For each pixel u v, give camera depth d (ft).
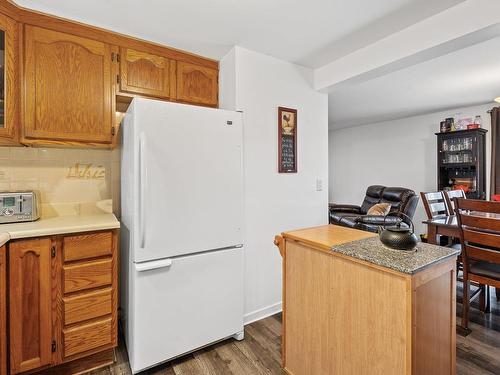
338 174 21.97
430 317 3.62
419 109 15.14
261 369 5.54
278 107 8.02
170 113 5.51
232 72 7.29
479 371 5.39
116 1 5.37
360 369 3.86
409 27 6.44
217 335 6.14
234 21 6.14
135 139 5.19
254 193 7.54
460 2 5.54
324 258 4.40
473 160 13.30
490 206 6.29
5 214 5.54
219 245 6.15
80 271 5.27
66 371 5.32
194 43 7.04
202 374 5.42
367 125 19.67
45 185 6.59
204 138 5.93
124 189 6.39
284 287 5.26
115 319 5.63
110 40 6.34
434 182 16.03
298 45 7.27
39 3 5.39
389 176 18.35
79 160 6.97
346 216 13.85
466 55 8.30
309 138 8.85
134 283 5.17
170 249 5.50
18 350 4.77
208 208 5.98
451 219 8.91
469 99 13.05
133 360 5.21
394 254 3.79
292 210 8.39
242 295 6.54
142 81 6.73
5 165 6.19
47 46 5.64
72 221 5.81
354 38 6.97
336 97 12.76
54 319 5.07
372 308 3.70
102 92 6.24
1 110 5.24
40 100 5.59
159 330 5.39
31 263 4.87
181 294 5.63
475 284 9.62
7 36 5.21
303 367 4.87
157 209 5.33
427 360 3.59
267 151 7.80
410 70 9.49
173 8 5.63
